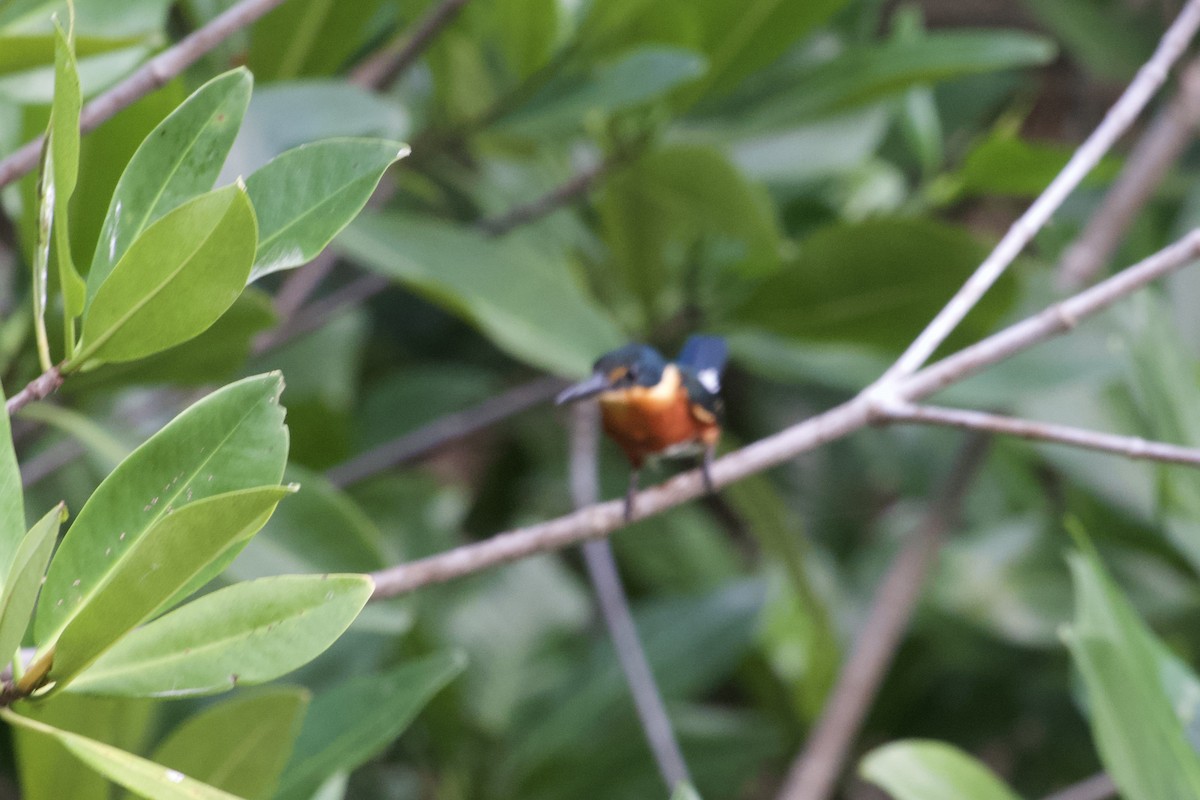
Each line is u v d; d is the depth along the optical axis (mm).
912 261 2367
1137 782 1949
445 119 2451
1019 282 2363
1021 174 2520
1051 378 2414
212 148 1773
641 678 2311
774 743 2580
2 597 1705
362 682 2021
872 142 2607
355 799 2621
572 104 2326
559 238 2615
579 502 2471
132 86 1946
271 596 1746
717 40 2350
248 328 2057
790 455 2059
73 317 1752
